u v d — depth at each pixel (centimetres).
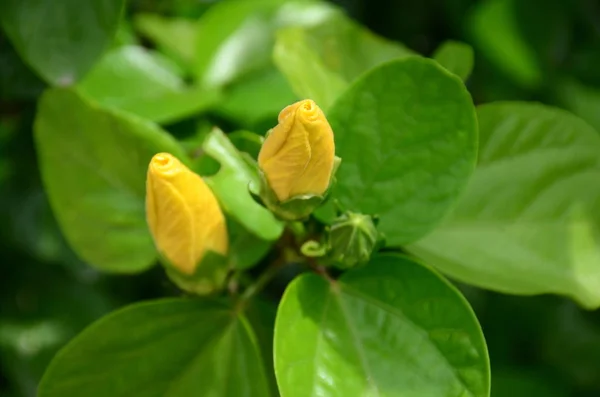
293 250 62
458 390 59
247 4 74
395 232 61
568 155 65
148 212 59
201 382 61
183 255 60
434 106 60
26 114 73
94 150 65
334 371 59
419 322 60
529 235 64
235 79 73
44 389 61
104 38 66
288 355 59
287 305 59
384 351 60
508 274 63
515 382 79
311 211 59
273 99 72
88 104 64
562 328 81
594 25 83
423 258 64
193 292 61
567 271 63
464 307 59
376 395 59
